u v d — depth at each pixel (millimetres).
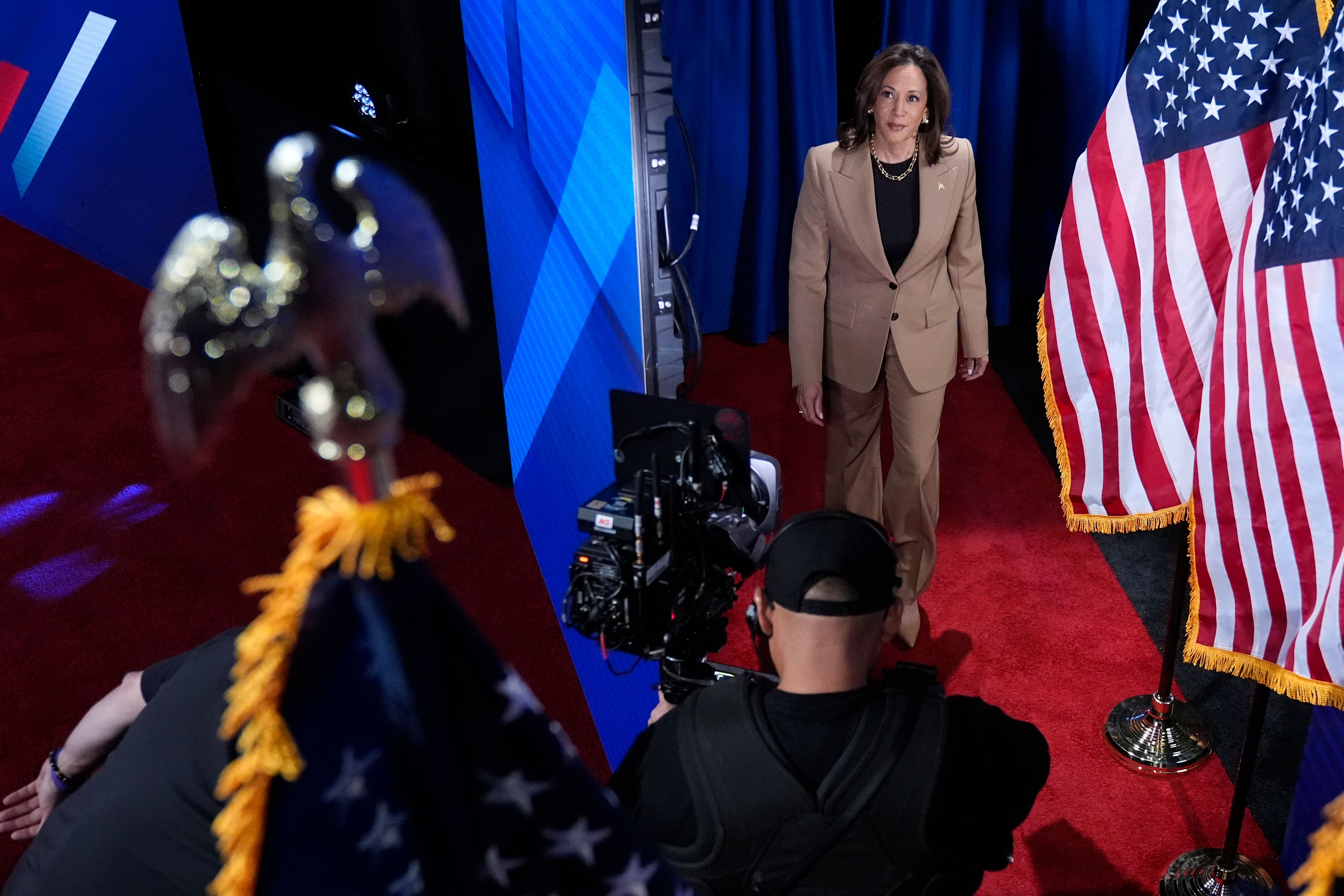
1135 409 3078
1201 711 3592
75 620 4188
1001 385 5371
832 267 3607
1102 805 3297
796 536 1591
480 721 596
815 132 5309
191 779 848
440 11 3941
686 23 5004
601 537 2338
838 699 1537
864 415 3727
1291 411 2539
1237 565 2738
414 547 586
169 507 4766
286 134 5078
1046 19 5273
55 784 1234
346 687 574
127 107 6219
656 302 2363
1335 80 2311
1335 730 2846
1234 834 2928
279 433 5172
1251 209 2658
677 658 2361
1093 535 4363
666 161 2244
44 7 6578
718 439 2283
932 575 3957
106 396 5547
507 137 3430
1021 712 3613
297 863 572
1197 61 2736
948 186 3385
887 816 1507
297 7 4680
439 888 586
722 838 1548
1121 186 2912
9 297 6508
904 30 5125
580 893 627
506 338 4156
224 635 942
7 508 4773
